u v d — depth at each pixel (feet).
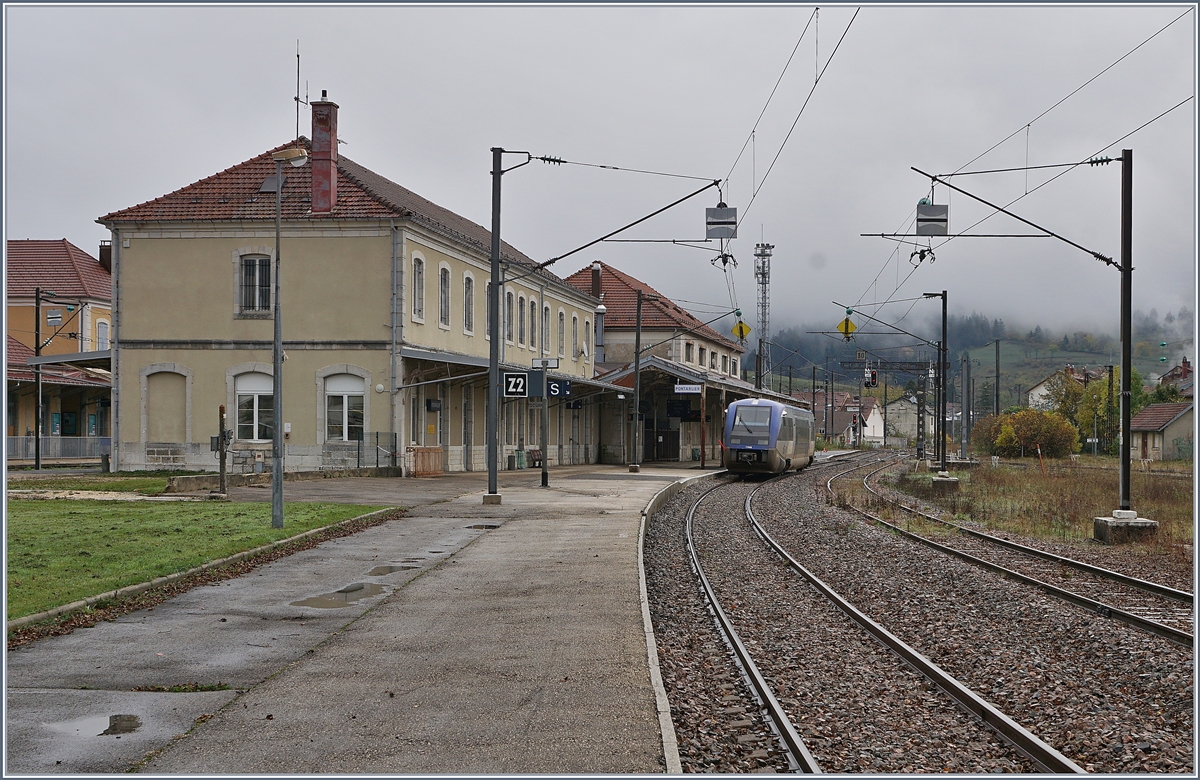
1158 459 245.45
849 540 69.97
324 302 117.60
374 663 31.07
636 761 22.22
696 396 193.67
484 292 144.25
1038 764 23.53
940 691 30.07
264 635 35.06
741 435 151.23
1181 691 29.25
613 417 194.59
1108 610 41.29
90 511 71.92
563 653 32.45
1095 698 28.99
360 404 117.19
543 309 170.40
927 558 59.77
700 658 34.86
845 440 426.10
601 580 47.39
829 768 23.30
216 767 21.71
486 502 85.92
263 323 118.21
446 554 56.18
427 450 122.01
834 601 45.93
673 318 227.20
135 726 24.62
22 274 193.98
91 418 177.78
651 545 65.62
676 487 115.75
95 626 36.42
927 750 24.62
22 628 35.17
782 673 32.60
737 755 24.29
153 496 85.51
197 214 119.14
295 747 23.04
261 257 119.03
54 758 22.24
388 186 141.79
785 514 89.86
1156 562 58.49
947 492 123.24
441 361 118.11
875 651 35.81
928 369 231.09
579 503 88.94
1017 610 42.78
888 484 141.90
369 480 108.58
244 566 51.16
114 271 120.37
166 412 119.85
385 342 116.57
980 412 475.72
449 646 33.45
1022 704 28.86
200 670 30.12
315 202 118.21
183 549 52.70
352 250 117.50
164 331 119.75
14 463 146.51
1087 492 113.50
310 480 104.83
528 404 160.97
